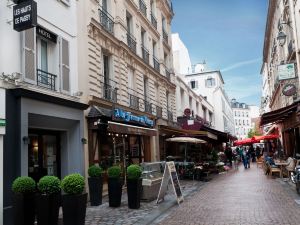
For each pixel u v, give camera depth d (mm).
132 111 16922
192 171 19078
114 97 15320
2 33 8781
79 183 7184
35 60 9906
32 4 8586
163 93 23219
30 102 9477
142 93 18969
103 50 14938
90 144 12758
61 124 11312
